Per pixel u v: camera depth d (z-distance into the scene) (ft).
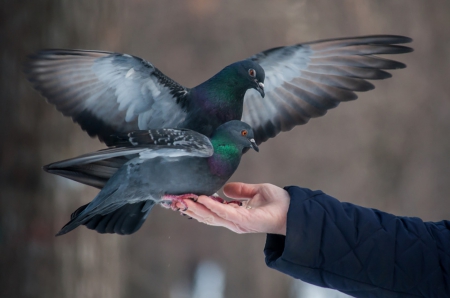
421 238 21.53
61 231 23.20
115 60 24.12
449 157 71.97
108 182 23.68
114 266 40.40
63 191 35.91
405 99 73.36
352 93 27.37
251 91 28.58
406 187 72.54
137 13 90.84
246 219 22.50
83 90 24.72
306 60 27.27
